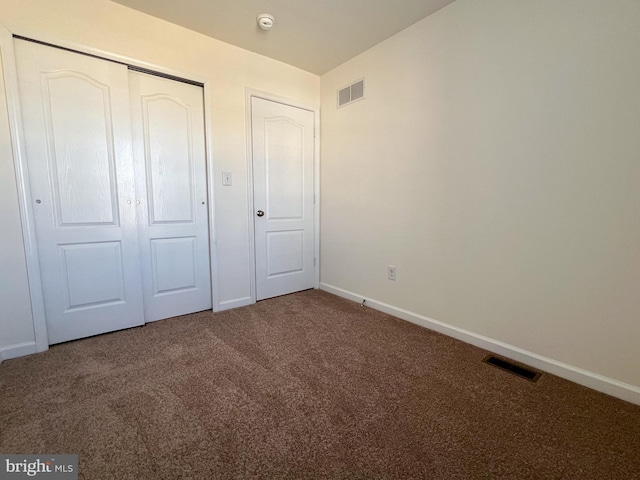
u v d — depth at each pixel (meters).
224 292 2.68
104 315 2.15
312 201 3.24
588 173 1.50
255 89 2.68
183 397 1.46
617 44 1.38
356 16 2.13
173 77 2.30
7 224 1.76
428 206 2.23
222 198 2.59
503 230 1.83
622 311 1.45
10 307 1.80
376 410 1.38
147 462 1.09
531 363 1.76
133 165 2.19
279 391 1.51
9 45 1.69
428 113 2.18
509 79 1.74
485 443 1.19
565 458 1.12
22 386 1.53
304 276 3.29
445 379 1.63
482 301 1.97
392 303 2.57
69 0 1.85
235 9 2.06
